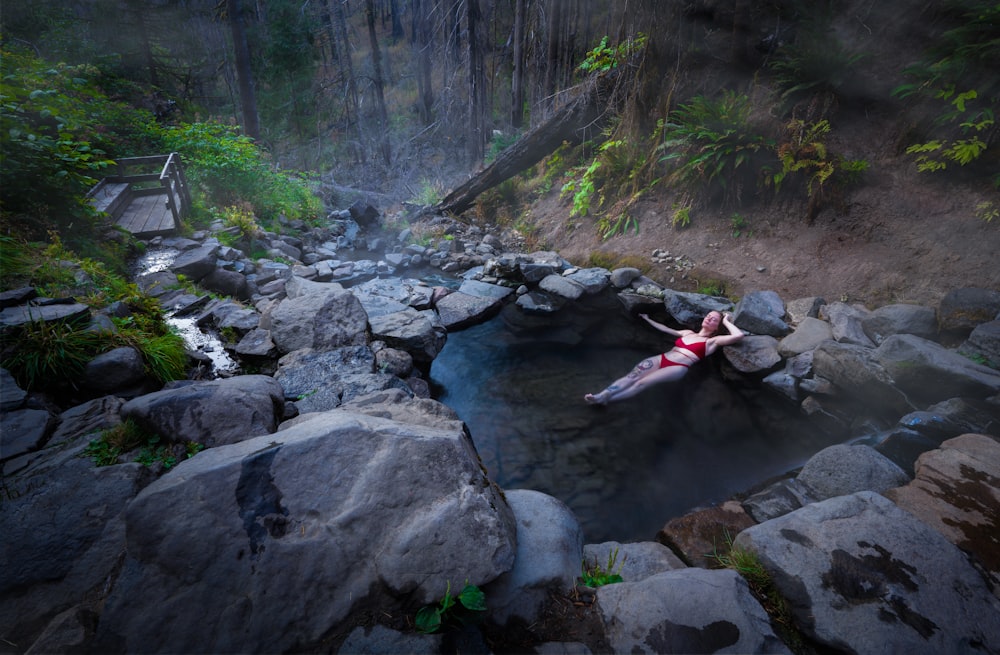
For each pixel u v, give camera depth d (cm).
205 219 827
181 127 1110
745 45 772
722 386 505
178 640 167
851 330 520
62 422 285
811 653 193
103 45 1622
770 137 723
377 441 223
